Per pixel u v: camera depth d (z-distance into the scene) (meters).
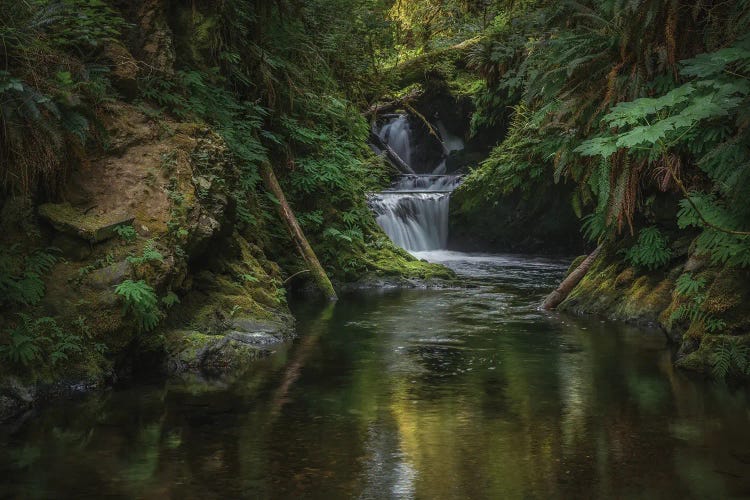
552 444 5.99
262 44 14.10
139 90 9.99
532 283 15.20
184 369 8.30
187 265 9.15
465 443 6.02
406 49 27.20
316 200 15.01
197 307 9.39
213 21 12.17
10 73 7.82
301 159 14.66
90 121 8.72
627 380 7.91
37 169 7.93
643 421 6.57
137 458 5.66
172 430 6.30
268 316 9.96
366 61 19.48
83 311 7.67
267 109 13.95
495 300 13.02
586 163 11.22
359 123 17.64
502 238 21.30
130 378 7.95
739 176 7.88
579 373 8.19
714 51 8.98
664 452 5.80
